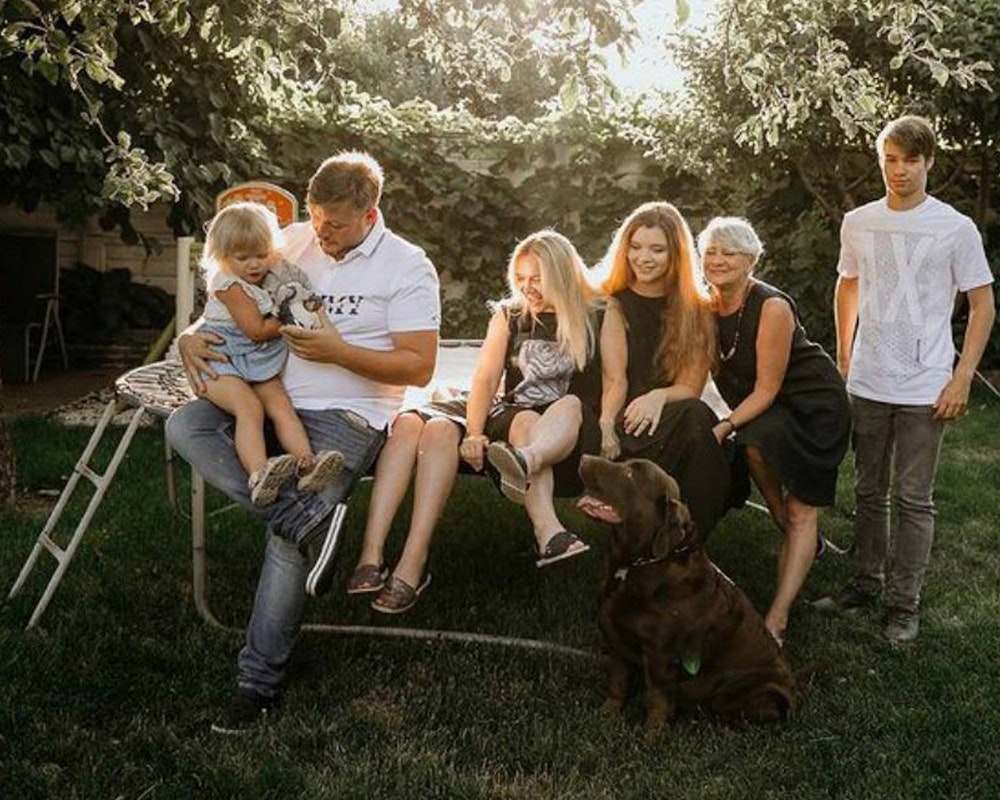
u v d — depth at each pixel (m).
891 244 4.25
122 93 8.12
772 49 4.72
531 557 5.08
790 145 8.84
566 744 3.34
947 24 8.51
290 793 3.05
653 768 3.22
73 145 7.77
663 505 3.41
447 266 10.12
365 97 9.92
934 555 5.24
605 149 9.95
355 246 3.77
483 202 10.02
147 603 4.33
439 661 3.87
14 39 4.41
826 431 4.14
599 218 10.01
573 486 4.07
